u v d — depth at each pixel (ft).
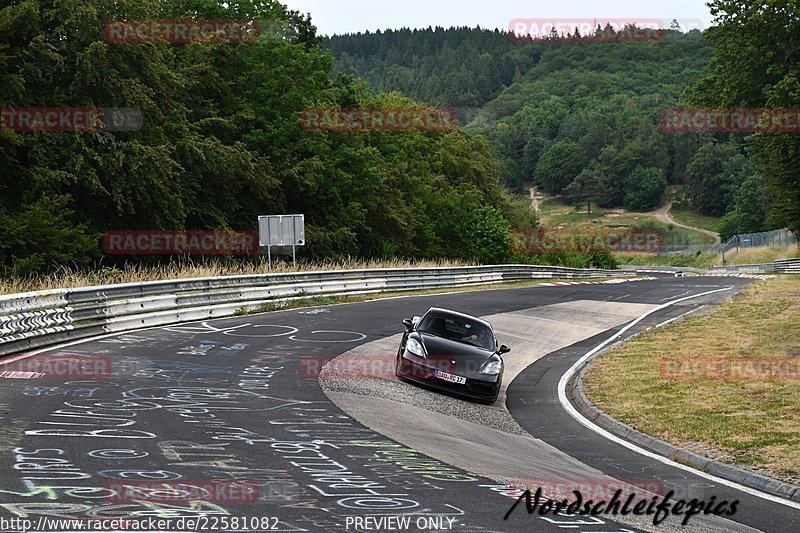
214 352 60.59
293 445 33.94
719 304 118.01
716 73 106.63
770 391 54.39
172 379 48.44
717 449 39.70
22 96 123.44
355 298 115.65
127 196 135.33
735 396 53.11
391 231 219.20
